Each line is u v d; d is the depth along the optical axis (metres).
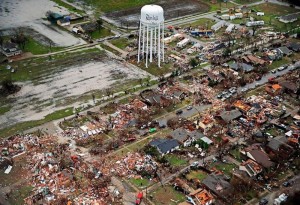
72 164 90.50
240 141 99.25
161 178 87.31
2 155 92.94
